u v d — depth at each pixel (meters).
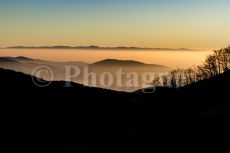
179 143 27.33
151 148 27.52
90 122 64.00
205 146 24.45
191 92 85.56
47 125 59.91
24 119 62.75
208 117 40.28
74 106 78.44
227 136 26.33
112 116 71.25
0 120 60.25
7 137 48.94
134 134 37.69
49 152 34.72
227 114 39.91
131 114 72.38
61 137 46.91
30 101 76.12
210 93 79.38
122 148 29.78
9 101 73.25
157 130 37.53
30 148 39.38
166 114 59.69
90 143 36.09
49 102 78.06
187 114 50.84
